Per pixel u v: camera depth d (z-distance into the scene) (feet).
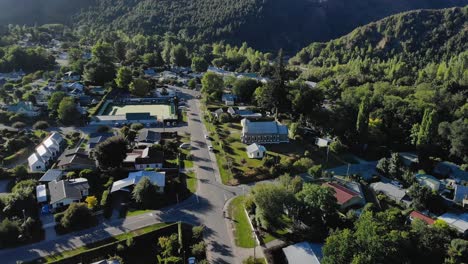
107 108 488.02
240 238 235.61
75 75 597.11
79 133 392.68
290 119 446.60
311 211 234.58
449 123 384.68
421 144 359.87
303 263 206.08
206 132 408.05
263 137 380.58
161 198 273.95
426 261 196.44
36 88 532.73
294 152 364.99
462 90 538.06
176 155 344.49
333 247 187.73
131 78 558.97
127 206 264.52
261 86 506.89
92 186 283.79
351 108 419.95
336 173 331.98
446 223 247.70
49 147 333.83
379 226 197.06
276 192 237.04
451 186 315.58
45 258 213.05
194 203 272.31
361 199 274.98
